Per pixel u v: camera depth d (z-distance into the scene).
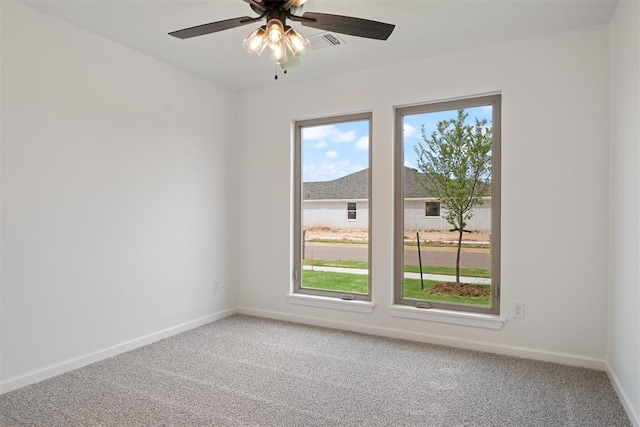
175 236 3.30
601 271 2.53
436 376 2.46
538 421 1.94
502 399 2.16
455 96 3.00
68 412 2.00
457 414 2.00
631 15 2.03
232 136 3.93
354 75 3.40
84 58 2.62
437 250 3.19
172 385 2.32
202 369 2.57
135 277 2.96
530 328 2.75
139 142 3.00
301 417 1.97
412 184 3.28
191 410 2.03
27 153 2.31
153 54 3.04
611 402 2.12
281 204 3.78
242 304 3.96
